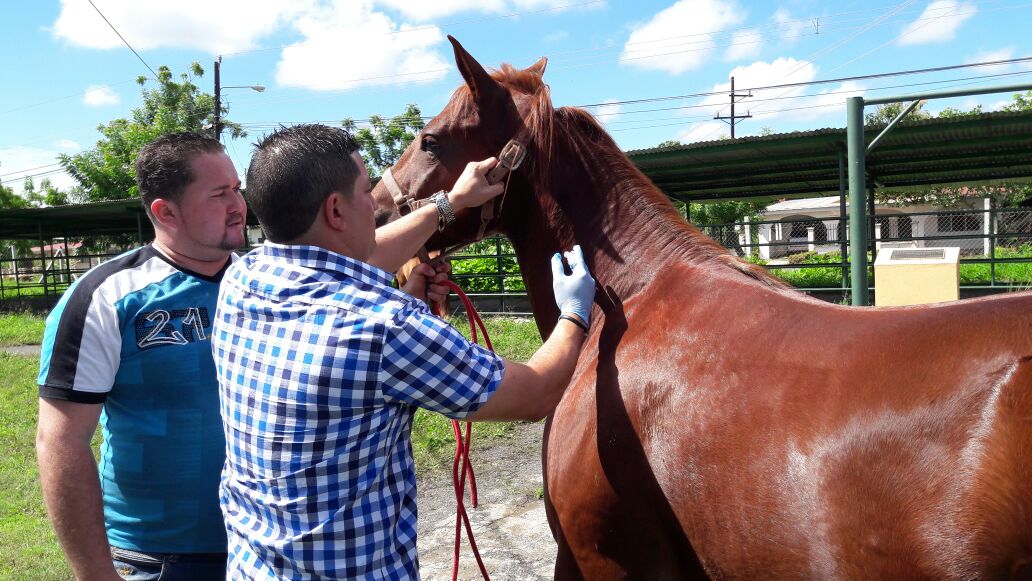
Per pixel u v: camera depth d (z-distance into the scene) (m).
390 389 1.23
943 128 8.55
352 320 1.21
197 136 1.72
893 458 1.13
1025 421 1.04
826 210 24.30
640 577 1.53
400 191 2.03
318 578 1.25
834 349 1.29
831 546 1.17
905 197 23.75
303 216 1.29
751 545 1.27
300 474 1.23
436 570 3.35
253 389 1.27
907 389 1.16
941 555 1.06
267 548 1.27
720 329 1.47
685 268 1.67
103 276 1.70
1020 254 15.85
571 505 1.60
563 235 1.90
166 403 1.71
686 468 1.38
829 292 10.90
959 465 1.07
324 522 1.24
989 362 1.11
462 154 1.95
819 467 1.20
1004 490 1.03
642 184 1.87
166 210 1.70
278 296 1.27
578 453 1.59
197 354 1.72
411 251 1.77
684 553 1.43
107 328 1.64
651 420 1.47
